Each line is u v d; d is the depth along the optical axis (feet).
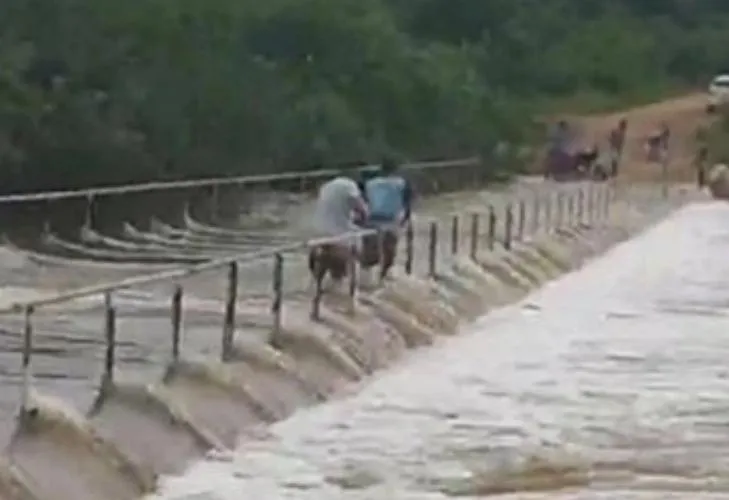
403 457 101.65
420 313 154.40
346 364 127.24
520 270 202.28
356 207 149.28
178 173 278.26
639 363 141.18
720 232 293.43
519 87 569.23
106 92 270.26
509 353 145.69
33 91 253.85
